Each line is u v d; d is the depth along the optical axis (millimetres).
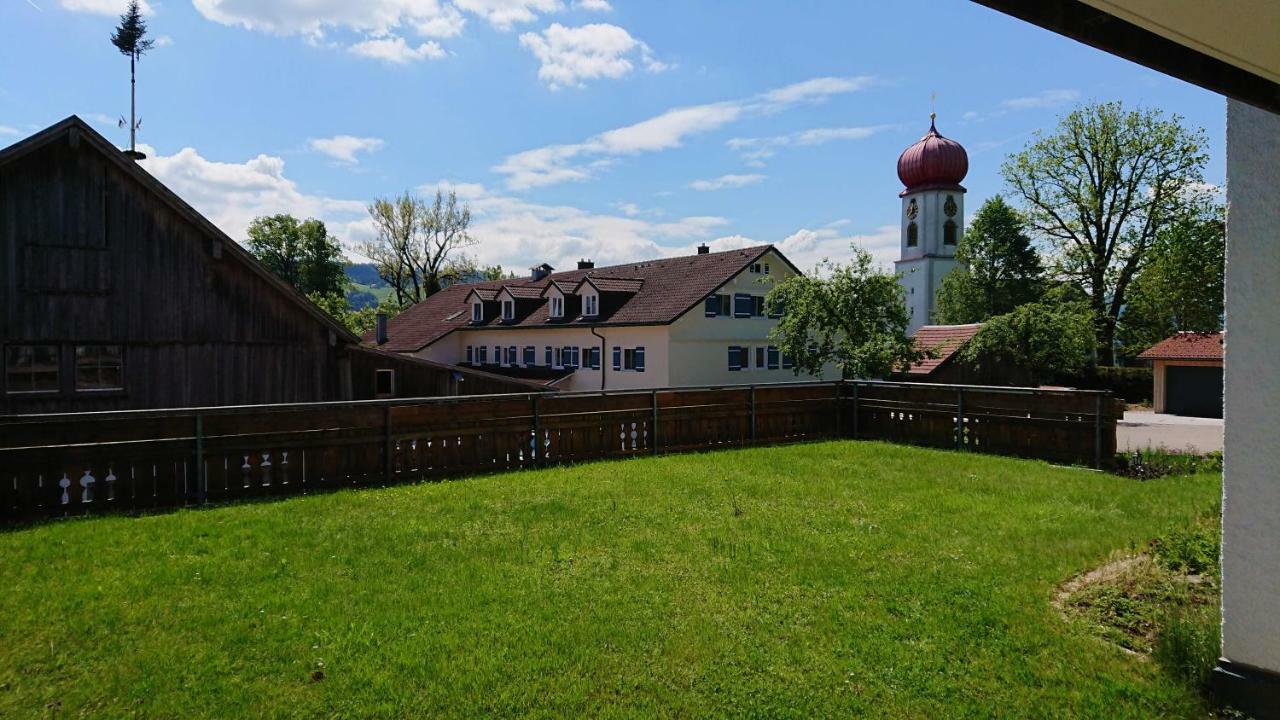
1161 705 4055
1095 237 37781
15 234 16484
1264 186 3918
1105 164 36719
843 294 26234
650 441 14281
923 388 15516
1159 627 4957
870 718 4000
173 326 18031
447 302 53000
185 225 18203
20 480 8664
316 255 66062
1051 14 2131
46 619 5305
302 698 4223
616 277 40469
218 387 18547
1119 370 37719
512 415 12555
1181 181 35125
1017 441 13758
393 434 11289
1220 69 2594
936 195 64250
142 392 17703
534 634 5078
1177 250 32188
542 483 10812
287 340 19391
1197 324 32438
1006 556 6762
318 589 5969
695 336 34781
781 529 7852
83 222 17109
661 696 4238
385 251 59031
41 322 16688
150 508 9344
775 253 37406
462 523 8227
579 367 39000
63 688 4324
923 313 64125
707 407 15062
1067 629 5078
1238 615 4031
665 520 8297
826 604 5605
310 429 10586
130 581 6129
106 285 17328
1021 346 28562
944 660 4648
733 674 4500
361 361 24797
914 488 10242
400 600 5719
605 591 5930
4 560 6766
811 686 4344
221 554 6965
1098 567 6375
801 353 27391
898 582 6066
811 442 15984
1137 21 2244
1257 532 3957
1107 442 12406
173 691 4297
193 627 5188
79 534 7754
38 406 16641
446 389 26438
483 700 4191
